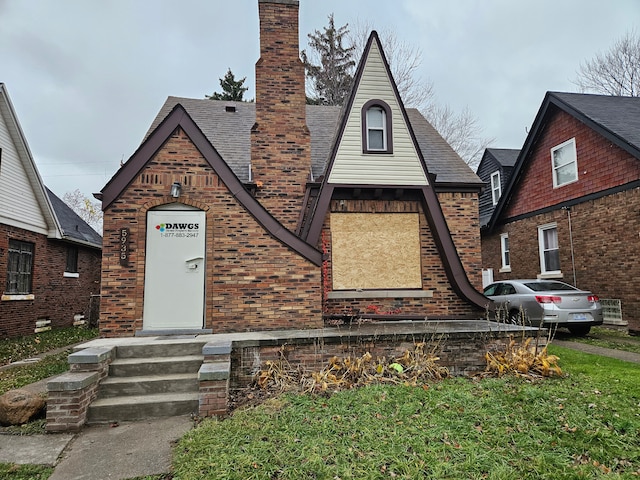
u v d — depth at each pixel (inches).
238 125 470.9
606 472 132.8
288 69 384.5
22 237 534.6
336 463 138.6
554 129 540.1
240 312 286.8
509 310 404.2
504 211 641.0
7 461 154.7
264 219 295.9
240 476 131.3
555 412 181.8
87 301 734.5
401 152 374.6
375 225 374.9
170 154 291.3
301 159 375.9
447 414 180.5
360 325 314.0
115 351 236.8
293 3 390.9
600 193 460.8
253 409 195.5
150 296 279.1
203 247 288.8
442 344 267.3
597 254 463.2
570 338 390.9
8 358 370.9
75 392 188.7
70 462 153.6
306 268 297.9
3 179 493.4
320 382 225.3
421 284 373.1
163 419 199.2
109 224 278.8
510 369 254.2
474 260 405.7
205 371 200.4
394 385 225.0
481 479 128.8
